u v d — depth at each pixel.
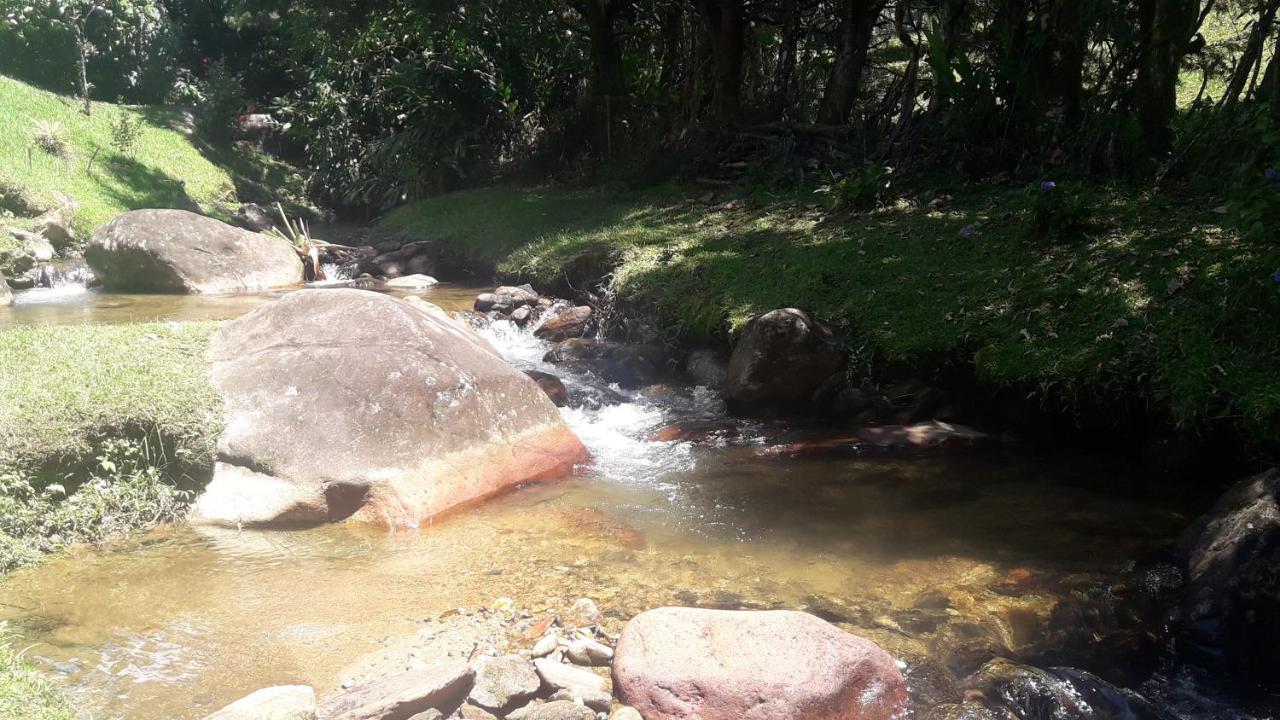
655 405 7.52
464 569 4.66
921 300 7.40
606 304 9.36
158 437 5.32
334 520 5.25
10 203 12.85
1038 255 7.72
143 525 5.07
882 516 5.30
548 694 3.58
